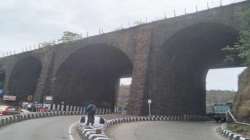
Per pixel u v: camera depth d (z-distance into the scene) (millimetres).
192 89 56219
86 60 65438
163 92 47281
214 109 53906
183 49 50125
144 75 46844
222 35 44594
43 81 64750
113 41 53656
